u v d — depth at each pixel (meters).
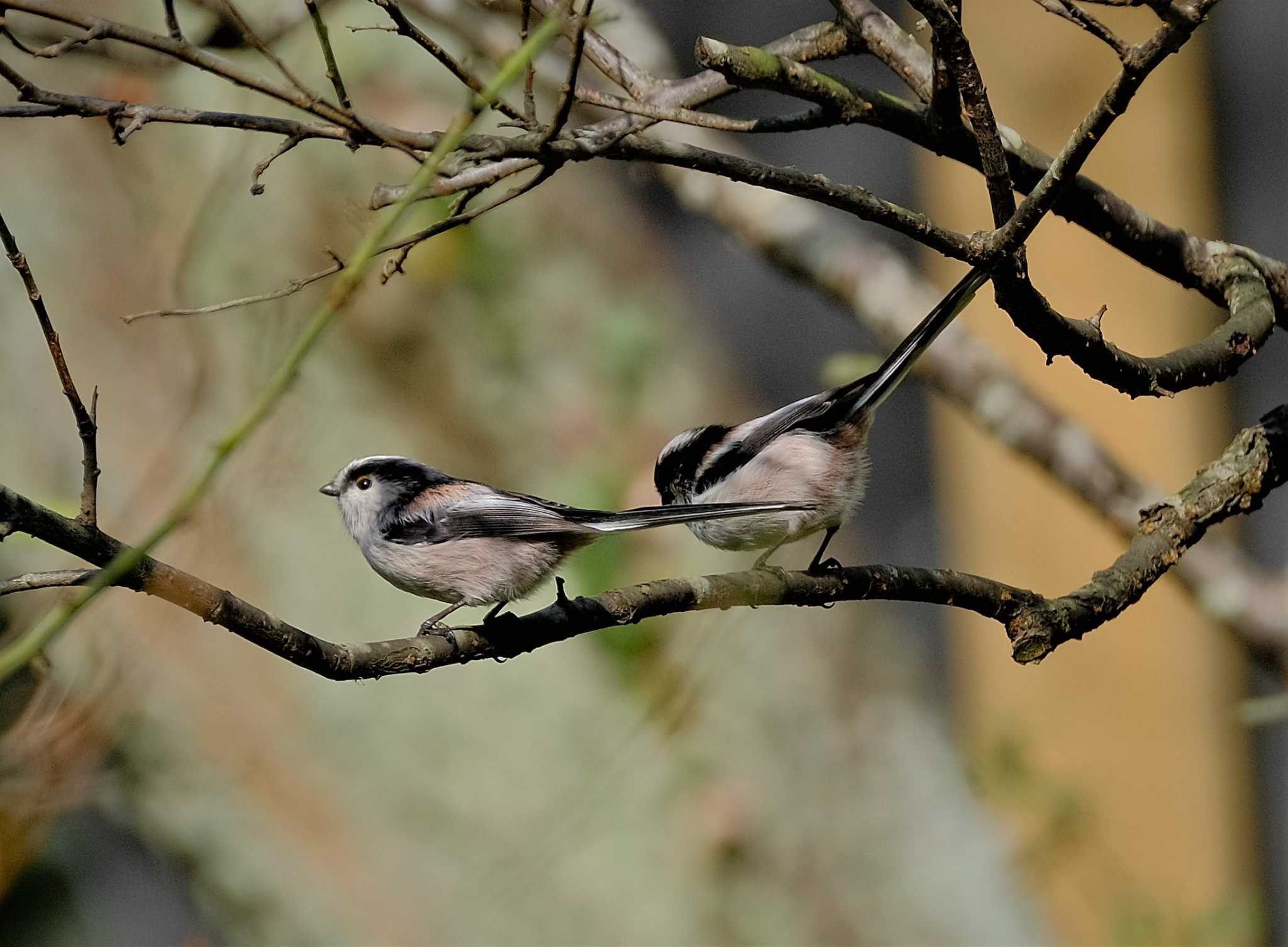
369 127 5.12
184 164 12.23
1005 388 10.46
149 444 11.59
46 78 11.77
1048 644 6.05
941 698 14.50
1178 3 5.29
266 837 12.48
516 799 12.66
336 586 12.49
